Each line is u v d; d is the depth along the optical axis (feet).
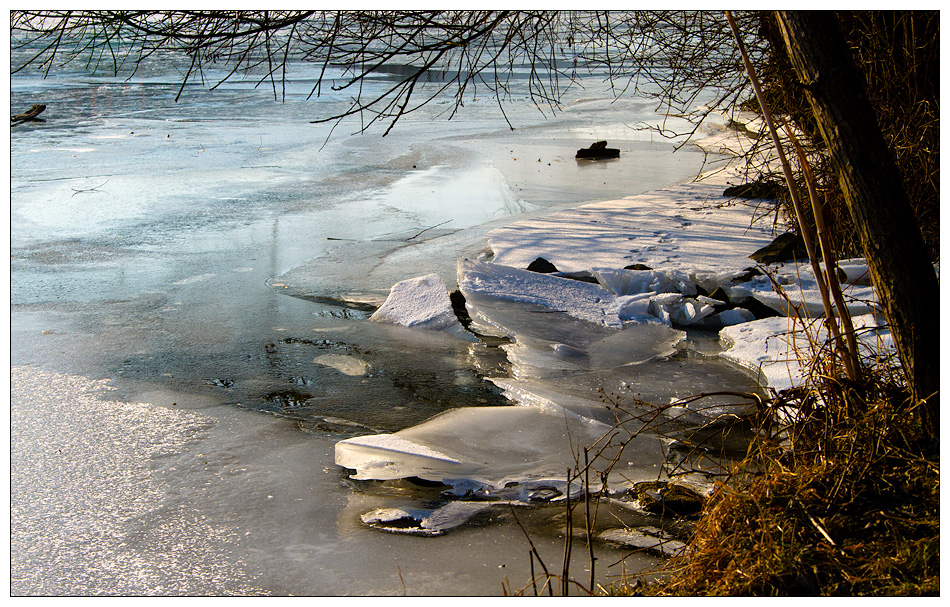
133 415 18.66
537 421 18.21
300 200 43.47
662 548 12.43
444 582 12.03
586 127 73.97
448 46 14.07
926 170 23.47
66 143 61.31
